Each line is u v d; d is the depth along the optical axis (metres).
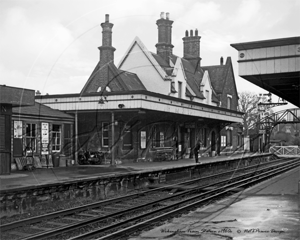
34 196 10.90
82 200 12.53
